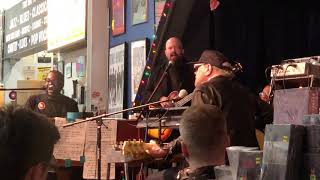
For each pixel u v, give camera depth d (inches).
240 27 232.2
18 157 43.1
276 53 244.4
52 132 45.9
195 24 212.4
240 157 66.8
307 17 255.0
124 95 241.3
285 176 60.2
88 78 261.6
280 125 62.0
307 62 115.1
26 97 294.2
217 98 120.8
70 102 214.2
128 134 149.9
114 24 256.4
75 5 278.4
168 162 118.5
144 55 229.8
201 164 73.0
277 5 244.2
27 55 365.4
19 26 375.9
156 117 132.0
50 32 315.9
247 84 233.3
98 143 144.6
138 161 117.2
